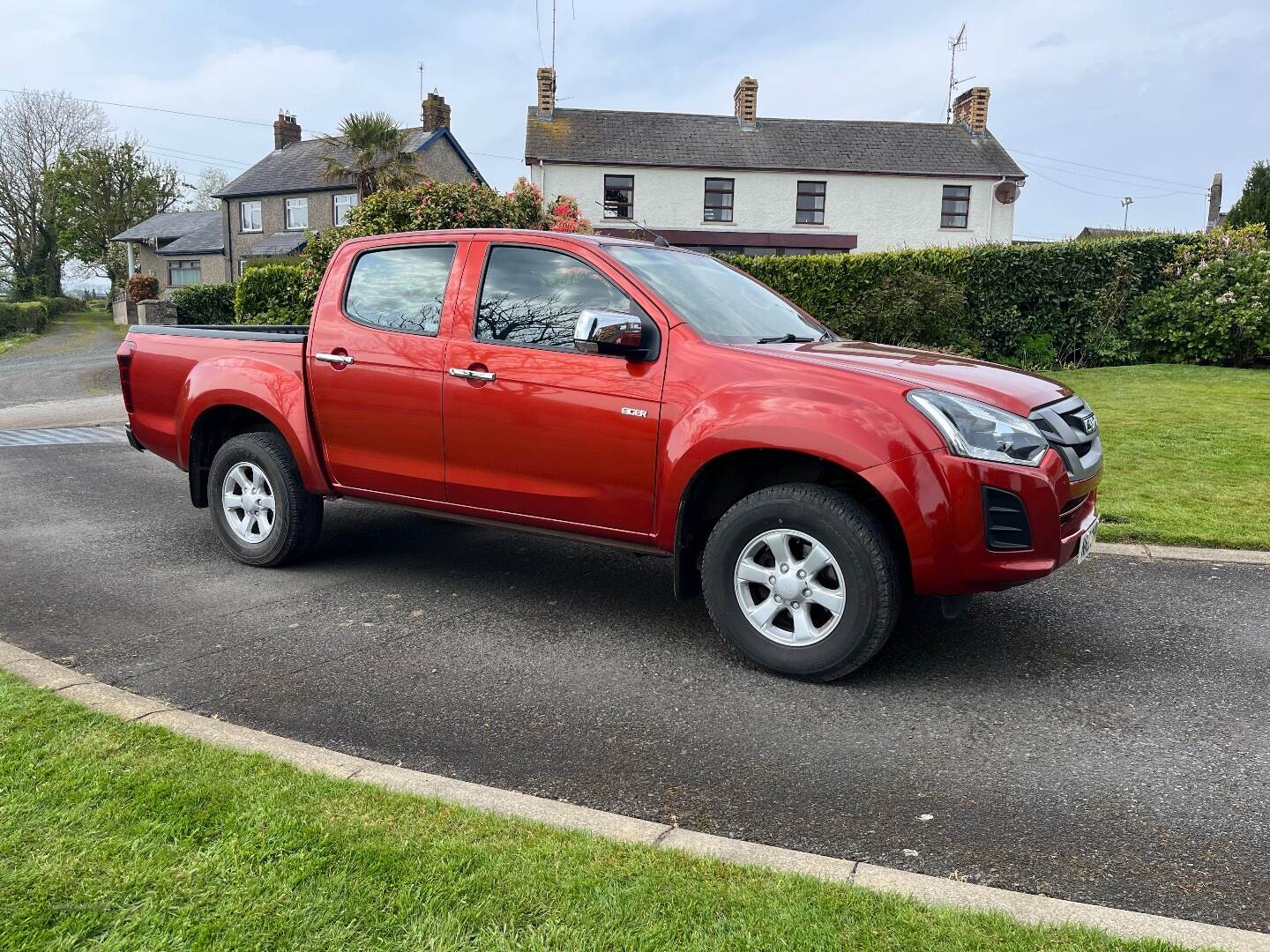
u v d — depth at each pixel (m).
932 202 32.97
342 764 2.86
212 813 2.48
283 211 40.38
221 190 41.44
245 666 3.82
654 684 3.70
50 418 12.61
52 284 59.62
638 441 3.92
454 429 4.43
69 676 3.52
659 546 4.00
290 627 4.32
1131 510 6.17
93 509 6.90
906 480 3.41
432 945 1.96
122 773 2.70
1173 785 2.87
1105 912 2.16
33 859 2.25
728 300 4.53
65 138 60.00
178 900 2.10
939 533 3.41
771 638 3.76
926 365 3.92
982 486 3.41
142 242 49.84
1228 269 14.70
